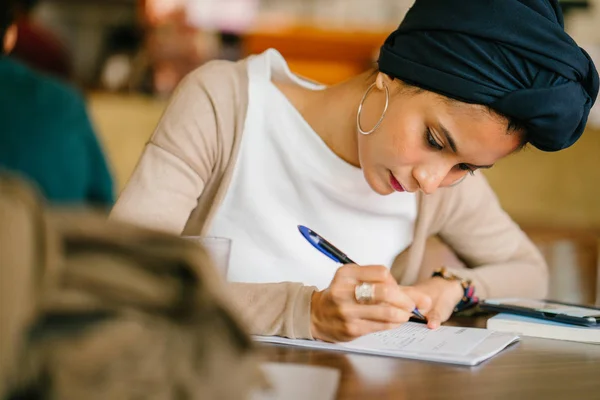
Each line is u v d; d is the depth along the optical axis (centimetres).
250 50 457
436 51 116
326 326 108
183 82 139
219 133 136
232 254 141
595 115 322
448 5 116
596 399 88
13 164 160
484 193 161
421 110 118
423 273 177
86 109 175
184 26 394
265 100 139
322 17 523
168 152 130
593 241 217
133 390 56
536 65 114
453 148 117
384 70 124
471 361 101
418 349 106
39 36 303
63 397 54
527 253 165
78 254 58
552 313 128
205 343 59
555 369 102
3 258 52
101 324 56
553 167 317
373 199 146
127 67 420
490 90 113
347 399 82
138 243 60
